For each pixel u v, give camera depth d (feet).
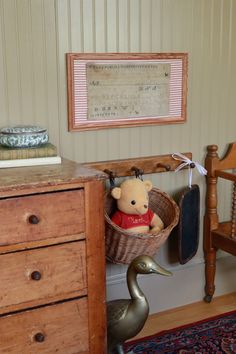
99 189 5.71
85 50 7.30
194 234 8.53
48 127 7.25
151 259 6.72
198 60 8.34
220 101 8.73
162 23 7.86
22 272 5.41
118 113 7.71
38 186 5.31
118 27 7.49
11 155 6.10
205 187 8.80
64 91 7.27
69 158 7.49
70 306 5.76
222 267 9.34
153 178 8.29
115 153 7.86
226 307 8.93
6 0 6.69
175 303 8.90
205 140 8.70
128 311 6.66
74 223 5.62
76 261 5.71
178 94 8.19
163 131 8.24
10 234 5.27
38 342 5.61
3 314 5.37
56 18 7.03
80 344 5.91
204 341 7.77
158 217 7.59
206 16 8.26
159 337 7.89
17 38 6.84
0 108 6.89
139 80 7.78
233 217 8.19
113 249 7.12
